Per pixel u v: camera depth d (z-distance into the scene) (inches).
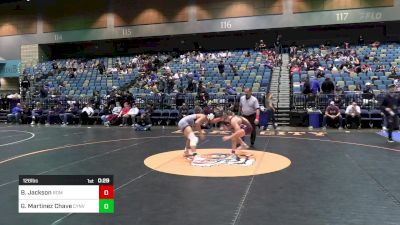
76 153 370.9
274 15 1017.5
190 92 774.5
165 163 307.1
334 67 799.7
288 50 1048.8
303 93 680.4
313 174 263.0
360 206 189.0
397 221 167.0
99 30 1178.0
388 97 443.8
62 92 928.3
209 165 295.9
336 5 971.9
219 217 173.9
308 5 991.0
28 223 168.7
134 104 738.2
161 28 1117.1
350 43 1043.3
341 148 389.7
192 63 973.2
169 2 1107.3
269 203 195.3
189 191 219.6
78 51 1284.4
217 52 1071.6
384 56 869.2
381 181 241.8
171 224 165.5
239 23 1046.4
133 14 1141.7
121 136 529.7
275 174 263.0
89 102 810.2
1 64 1262.3
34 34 1243.8
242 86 775.7
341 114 623.2
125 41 1232.2
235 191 218.7
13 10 1261.1
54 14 1222.9
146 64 983.6
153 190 222.5
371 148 389.1
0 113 938.1
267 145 413.1
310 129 603.2
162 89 805.2
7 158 344.5
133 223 167.3
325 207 187.8
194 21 1084.5
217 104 678.5
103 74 998.4
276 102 709.3
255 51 1023.6
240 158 326.0
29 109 854.5
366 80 729.0
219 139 470.3
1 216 178.1
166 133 567.8
